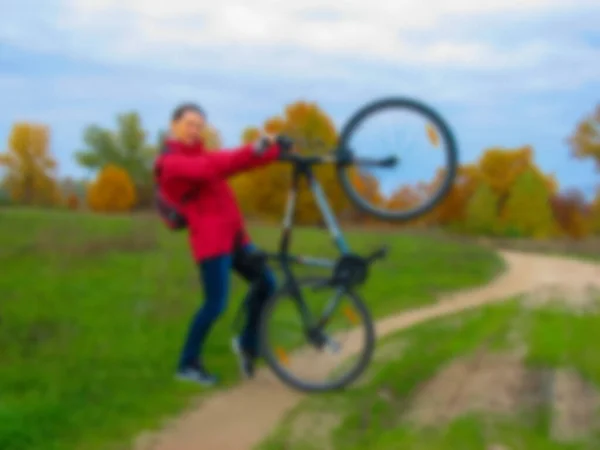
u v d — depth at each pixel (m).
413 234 32.03
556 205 56.75
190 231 6.21
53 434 5.16
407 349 7.27
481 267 20.78
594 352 6.16
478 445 4.80
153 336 8.07
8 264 13.18
